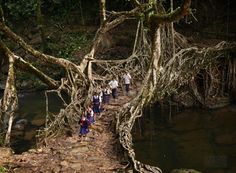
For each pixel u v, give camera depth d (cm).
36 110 2109
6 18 2858
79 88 1630
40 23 2591
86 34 2764
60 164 1178
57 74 2458
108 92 1759
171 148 1655
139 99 1586
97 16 2853
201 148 1645
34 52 1486
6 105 1366
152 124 1947
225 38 2470
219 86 2164
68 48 2662
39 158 1229
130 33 2684
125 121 1445
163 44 1991
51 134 1393
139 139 1758
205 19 2622
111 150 1291
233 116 1998
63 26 2850
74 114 1497
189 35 2580
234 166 1472
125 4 2811
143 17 1471
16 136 1688
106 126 1503
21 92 2442
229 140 1722
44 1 2933
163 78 1780
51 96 2364
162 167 1477
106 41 2616
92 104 1605
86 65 1716
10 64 1423
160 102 2142
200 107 2130
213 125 1902
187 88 2170
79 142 1355
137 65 2094
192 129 1864
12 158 1227
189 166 1482
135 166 1133
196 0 2611
